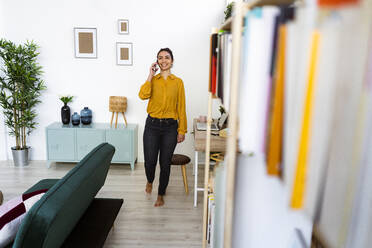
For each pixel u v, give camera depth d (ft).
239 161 2.89
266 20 2.17
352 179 1.73
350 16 1.59
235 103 2.67
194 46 13.69
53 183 7.87
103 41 13.62
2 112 13.83
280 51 2.00
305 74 1.82
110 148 6.79
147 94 8.82
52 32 13.52
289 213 2.99
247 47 2.22
